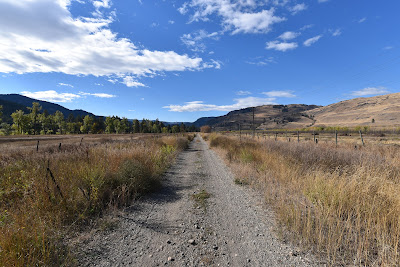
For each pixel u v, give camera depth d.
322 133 59.19
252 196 5.49
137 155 7.96
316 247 2.88
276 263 2.60
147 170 6.35
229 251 2.93
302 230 3.32
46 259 2.49
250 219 4.04
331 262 2.51
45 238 2.83
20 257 2.34
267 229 3.56
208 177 8.11
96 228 3.52
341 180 4.35
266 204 4.79
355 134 46.91
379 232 2.88
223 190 6.24
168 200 5.32
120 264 2.59
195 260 2.71
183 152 18.02
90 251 2.85
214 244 3.14
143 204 4.92
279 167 7.30
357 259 2.52
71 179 4.95
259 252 2.88
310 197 4.29
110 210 4.29
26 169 5.52
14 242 2.57
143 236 3.37
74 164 6.17
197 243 3.17
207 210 4.61
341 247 2.81
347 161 7.42
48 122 82.25
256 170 7.72
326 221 3.41
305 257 2.67
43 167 5.61
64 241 3.02
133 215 4.23
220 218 4.15
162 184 6.94
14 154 8.84
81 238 3.15
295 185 5.43
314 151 9.55
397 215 3.15
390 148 11.48
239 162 10.36
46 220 3.35
